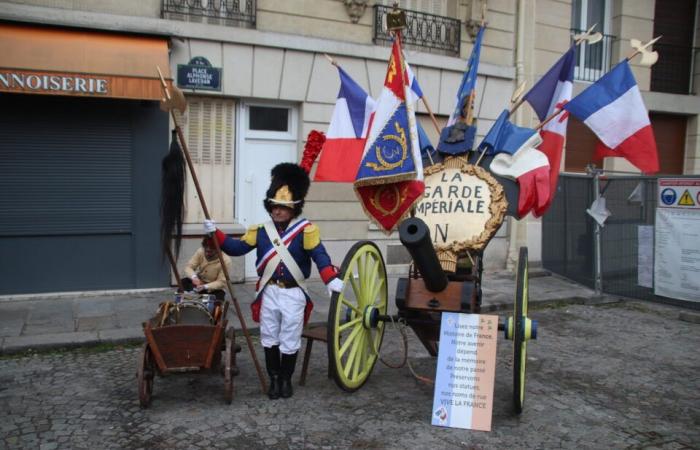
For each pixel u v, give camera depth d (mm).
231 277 8805
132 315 7020
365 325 4918
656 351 6320
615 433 4266
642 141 5648
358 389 4965
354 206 9508
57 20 7332
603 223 8961
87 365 5500
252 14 8523
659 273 8562
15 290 7711
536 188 4781
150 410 4457
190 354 4410
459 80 10133
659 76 12617
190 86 8242
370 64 9383
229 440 3994
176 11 8078
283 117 9180
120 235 8117
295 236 4613
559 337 6840
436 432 4203
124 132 8031
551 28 10977
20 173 7629
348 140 7676
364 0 9203
